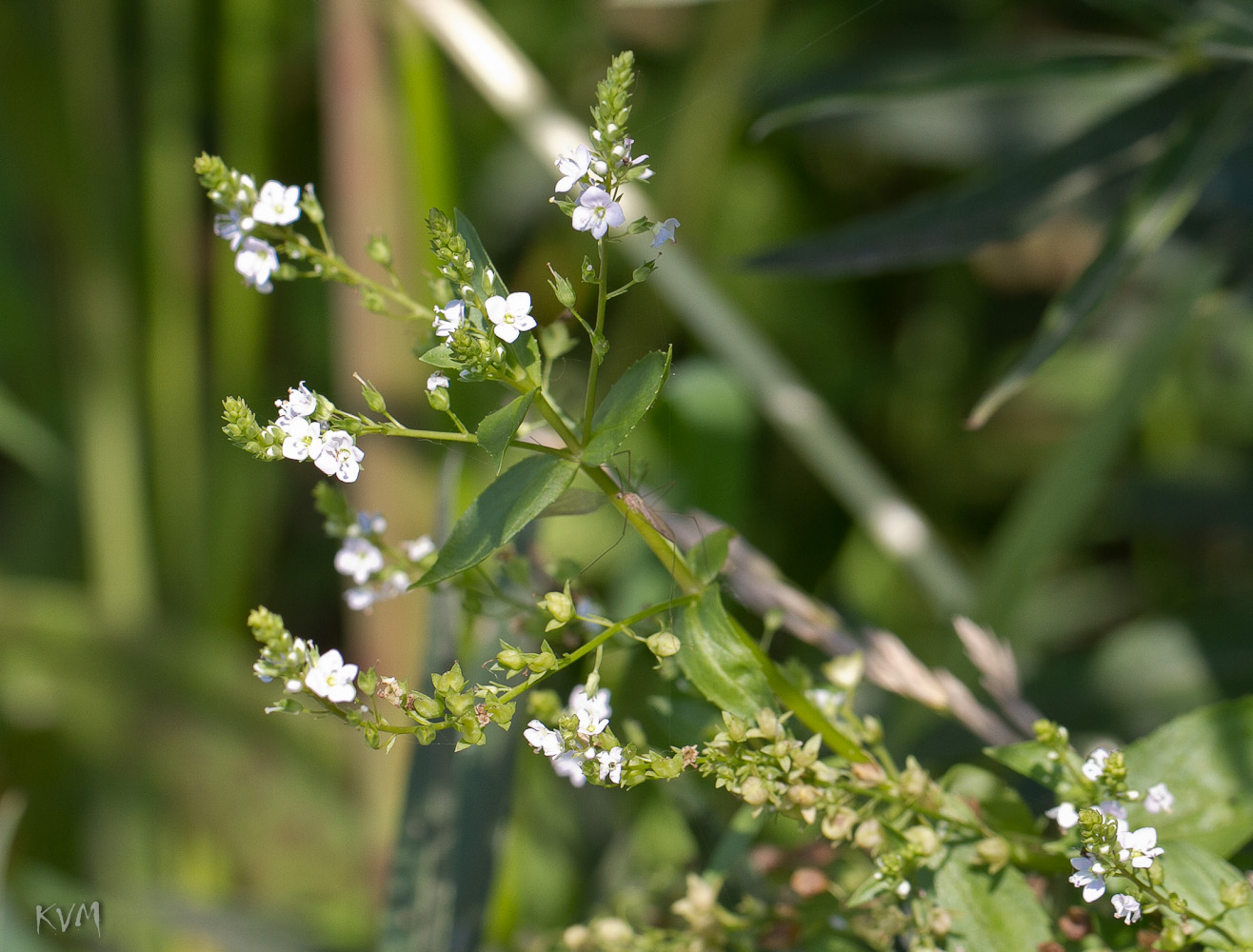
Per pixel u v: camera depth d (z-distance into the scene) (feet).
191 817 2.18
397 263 1.89
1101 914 1.49
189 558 2.55
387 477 1.86
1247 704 1.48
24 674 2.18
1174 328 1.80
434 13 1.95
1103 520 2.37
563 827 1.96
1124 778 1.44
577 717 1.42
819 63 2.27
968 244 1.76
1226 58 1.71
